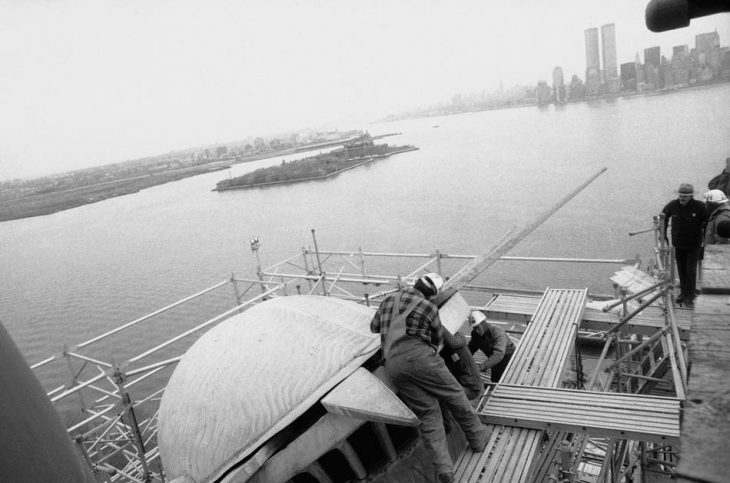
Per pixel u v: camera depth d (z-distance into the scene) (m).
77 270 37.81
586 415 4.44
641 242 26.59
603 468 5.44
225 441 4.26
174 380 5.20
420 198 51.69
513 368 5.67
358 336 4.59
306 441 3.85
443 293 4.65
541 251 27.88
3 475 1.53
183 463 4.50
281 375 4.40
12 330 24.48
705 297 2.12
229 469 4.11
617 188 36.62
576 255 26.59
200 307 26.36
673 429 4.06
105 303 27.83
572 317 6.78
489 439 4.51
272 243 40.31
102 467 7.65
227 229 50.16
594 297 9.01
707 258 2.54
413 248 33.34
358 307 5.46
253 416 4.22
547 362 5.68
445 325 4.63
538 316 6.97
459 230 35.81
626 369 8.40
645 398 4.49
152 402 16.97
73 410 15.16
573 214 33.09
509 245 4.62
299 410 3.99
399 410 3.51
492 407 4.83
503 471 4.16
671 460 7.53
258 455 3.95
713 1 1.32
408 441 4.33
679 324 6.79
